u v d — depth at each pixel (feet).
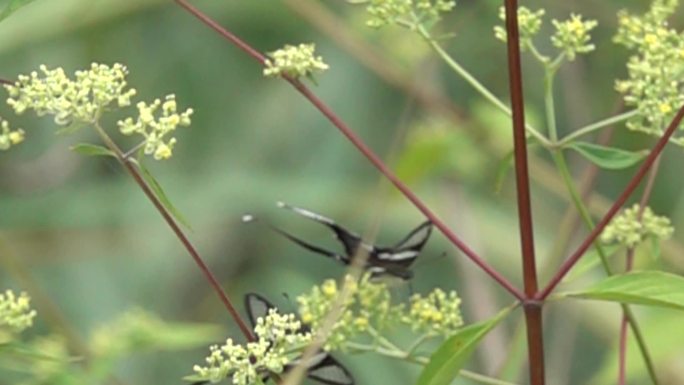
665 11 16.58
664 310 19.84
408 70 27.04
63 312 28.40
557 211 29.19
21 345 16.20
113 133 30.63
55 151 31.01
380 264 16.80
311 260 30.76
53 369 17.79
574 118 29.40
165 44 31.35
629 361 19.76
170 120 14.26
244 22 31.53
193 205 30.55
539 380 15.42
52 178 30.94
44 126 31.19
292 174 31.17
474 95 30.22
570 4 28.86
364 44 27.32
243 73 31.73
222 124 31.53
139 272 29.84
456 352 15.14
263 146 31.32
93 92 14.66
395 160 28.43
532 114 24.38
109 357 18.93
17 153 31.01
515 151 15.30
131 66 30.68
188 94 31.37
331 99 31.35
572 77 29.45
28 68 29.12
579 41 16.60
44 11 26.20
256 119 31.55
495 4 19.86
